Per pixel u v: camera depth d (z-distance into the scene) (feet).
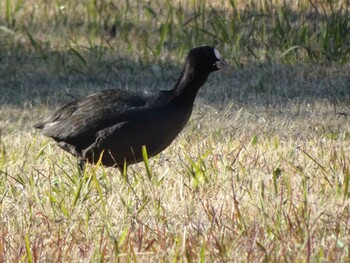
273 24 63.10
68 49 62.18
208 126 48.03
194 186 36.52
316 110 51.42
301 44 60.85
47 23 64.69
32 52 62.18
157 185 36.83
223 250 28.84
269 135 46.09
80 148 38.60
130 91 38.22
